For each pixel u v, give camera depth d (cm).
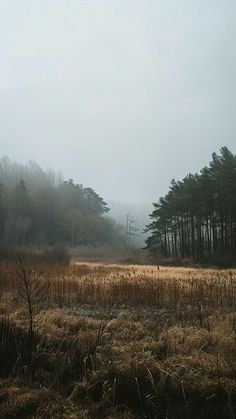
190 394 534
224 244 5100
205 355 641
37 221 8706
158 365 590
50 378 568
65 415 482
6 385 540
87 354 631
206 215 5094
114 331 786
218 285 1361
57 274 1861
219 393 531
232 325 818
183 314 1011
